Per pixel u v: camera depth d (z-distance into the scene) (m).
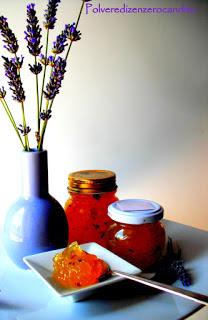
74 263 0.43
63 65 0.47
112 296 0.44
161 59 0.82
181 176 0.92
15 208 0.50
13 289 0.46
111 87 0.75
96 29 0.71
